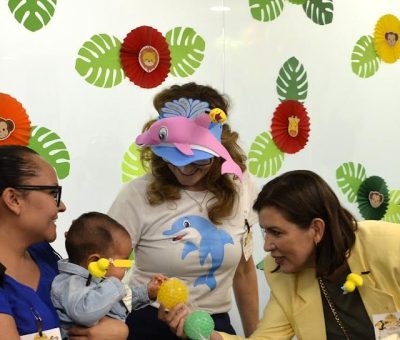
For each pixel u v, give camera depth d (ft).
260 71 7.57
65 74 6.07
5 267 3.22
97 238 3.88
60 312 3.69
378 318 4.02
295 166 7.98
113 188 6.46
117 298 3.68
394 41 8.97
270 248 3.99
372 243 4.09
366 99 8.69
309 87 8.08
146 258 4.63
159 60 6.66
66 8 6.04
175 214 4.59
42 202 3.31
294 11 7.88
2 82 5.68
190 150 4.37
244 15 7.39
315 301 4.22
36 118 5.90
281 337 4.40
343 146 8.46
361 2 8.56
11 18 5.72
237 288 5.45
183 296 4.06
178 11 6.81
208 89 4.85
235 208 4.83
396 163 9.08
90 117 6.25
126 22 6.42
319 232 3.94
